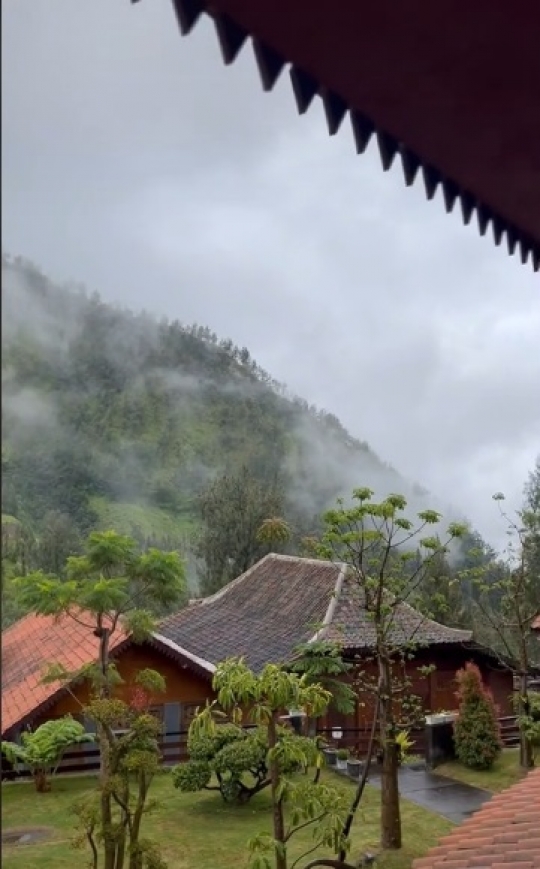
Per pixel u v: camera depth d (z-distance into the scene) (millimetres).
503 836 5879
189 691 12688
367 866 8633
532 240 3926
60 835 9078
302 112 2535
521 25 2240
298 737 6375
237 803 10500
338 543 10273
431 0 2107
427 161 3059
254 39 2230
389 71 2439
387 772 9188
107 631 6922
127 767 5973
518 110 2705
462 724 12766
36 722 11219
